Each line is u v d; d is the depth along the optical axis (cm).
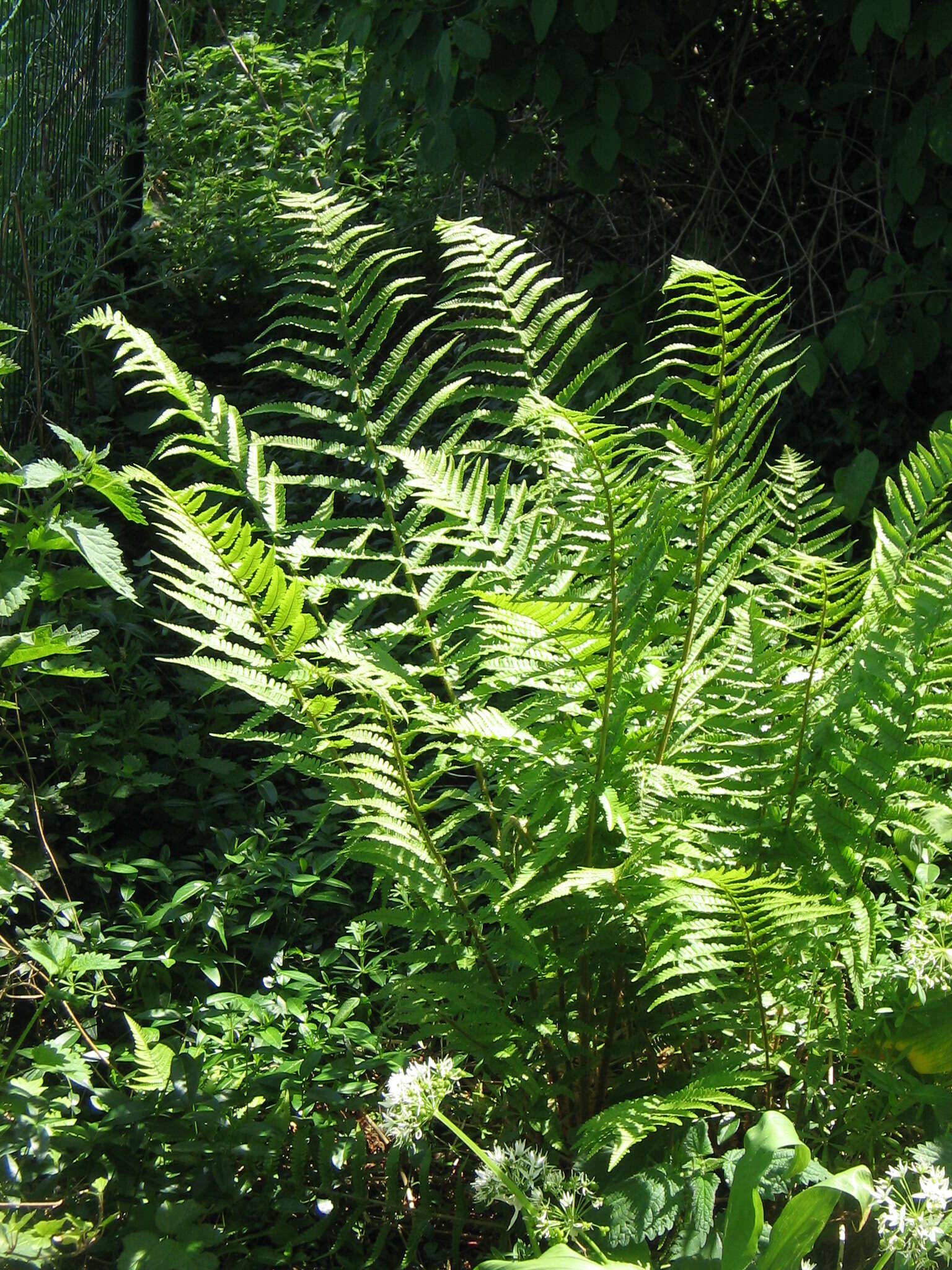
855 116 427
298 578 189
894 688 175
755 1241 136
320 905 281
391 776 203
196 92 646
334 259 229
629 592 170
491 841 280
